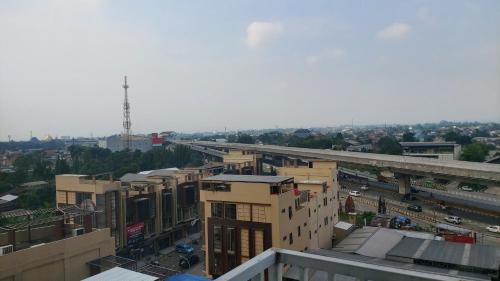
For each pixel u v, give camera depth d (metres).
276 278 4.70
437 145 115.38
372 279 4.11
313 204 37.28
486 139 164.62
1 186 75.50
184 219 56.03
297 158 104.81
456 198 67.38
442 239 38.59
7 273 23.06
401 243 34.44
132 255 46.09
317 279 18.11
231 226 30.72
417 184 87.19
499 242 43.47
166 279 26.44
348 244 37.47
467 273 26.52
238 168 72.12
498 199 66.19
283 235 29.42
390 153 111.19
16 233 28.61
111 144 180.75
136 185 50.50
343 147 138.50
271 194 29.09
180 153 117.44
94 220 42.78
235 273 4.04
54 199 68.69
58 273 26.05
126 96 133.88
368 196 72.31
